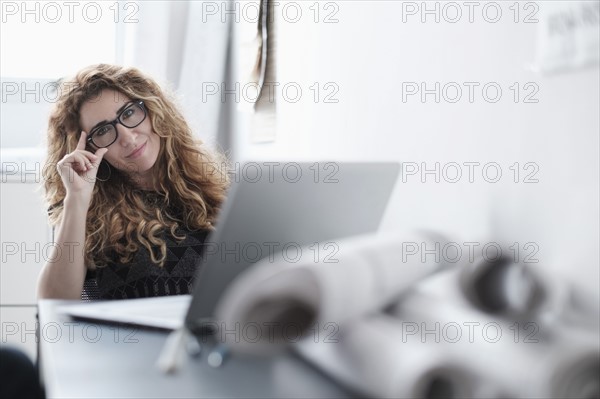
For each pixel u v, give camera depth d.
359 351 0.63
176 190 1.67
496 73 0.92
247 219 0.74
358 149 1.40
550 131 0.79
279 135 1.98
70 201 1.53
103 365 0.77
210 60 2.61
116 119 1.61
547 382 0.54
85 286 1.62
